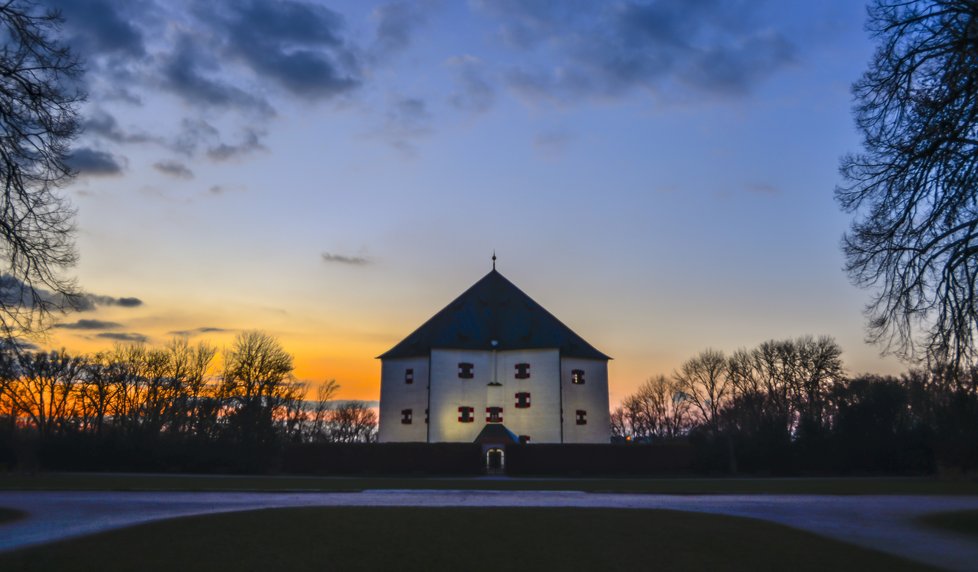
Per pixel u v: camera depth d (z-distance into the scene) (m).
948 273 17.98
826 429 70.12
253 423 67.75
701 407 102.31
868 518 24.92
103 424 81.44
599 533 19.61
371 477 55.78
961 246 17.78
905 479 55.59
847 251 19.94
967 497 34.69
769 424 70.31
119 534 18.56
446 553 17.14
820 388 91.81
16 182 16.16
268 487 38.34
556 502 30.16
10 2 15.32
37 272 16.67
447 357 75.00
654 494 36.25
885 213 18.95
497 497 32.88
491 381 76.00
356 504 27.92
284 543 17.80
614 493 36.66
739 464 65.56
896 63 17.69
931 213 17.92
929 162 17.42
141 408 86.75
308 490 36.38
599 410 76.19
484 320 80.06
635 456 63.66
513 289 84.31
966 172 17.00
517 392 75.31
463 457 61.62
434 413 73.06
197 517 21.42
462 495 34.19
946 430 57.31
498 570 15.77
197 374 90.19
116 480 43.81
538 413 74.25
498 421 74.75
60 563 15.39
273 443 65.38
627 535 19.41
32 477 46.53
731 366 101.12
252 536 18.50
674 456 64.19
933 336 18.58
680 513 24.16
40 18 15.62
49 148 16.41
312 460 61.62
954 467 57.84
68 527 20.56
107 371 85.56
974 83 16.31
